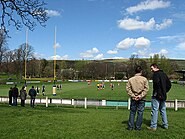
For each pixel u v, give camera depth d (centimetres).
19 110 1805
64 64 16512
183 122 1152
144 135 872
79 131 930
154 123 946
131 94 917
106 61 19512
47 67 13612
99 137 848
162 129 962
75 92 5884
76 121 1149
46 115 1397
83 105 2923
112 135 872
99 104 2883
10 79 11838
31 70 12656
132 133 897
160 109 978
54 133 902
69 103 2980
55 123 1095
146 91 909
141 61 12438
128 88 927
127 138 838
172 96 4966
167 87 951
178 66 17138
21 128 989
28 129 970
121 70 16725
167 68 13688
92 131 929
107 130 945
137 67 942
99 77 15900
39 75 13150
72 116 1345
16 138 838
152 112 952
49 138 837
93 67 16025
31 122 1123
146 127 996
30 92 2833
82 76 15625
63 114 1503
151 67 964
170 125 1049
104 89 7050
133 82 916
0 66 11956
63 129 965
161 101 961
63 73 15350
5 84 9038
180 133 902
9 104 2958
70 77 15375
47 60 15450
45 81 12438
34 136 862
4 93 5469
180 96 4962
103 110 2478
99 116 1381
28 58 12350
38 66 13212
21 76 12294
